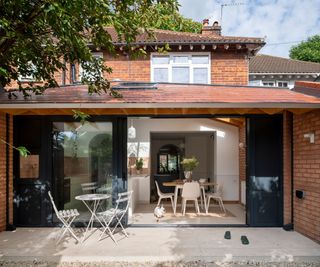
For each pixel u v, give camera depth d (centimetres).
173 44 1280
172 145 1969
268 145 837
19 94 820
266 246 668
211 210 1130
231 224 859
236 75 1327
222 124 1327
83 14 477
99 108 732
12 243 695
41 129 850
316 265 571
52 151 863
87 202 860
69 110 757
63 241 711
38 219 844
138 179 1298
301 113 766
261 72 1895
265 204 837
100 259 595
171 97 763
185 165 1209
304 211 754
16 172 847
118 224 842
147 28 660
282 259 593
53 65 603
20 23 475
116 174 846
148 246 671
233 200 1313
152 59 1334
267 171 837
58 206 865
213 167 1439
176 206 1157
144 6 565
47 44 565
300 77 1916
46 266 574
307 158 744
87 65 625
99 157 862
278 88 1003
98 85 629
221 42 1283
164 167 1967
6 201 816
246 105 696
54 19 425
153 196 1423
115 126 849
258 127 840
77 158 869
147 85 1010
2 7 452
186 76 1338
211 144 1534
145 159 1309
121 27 523
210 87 1017
